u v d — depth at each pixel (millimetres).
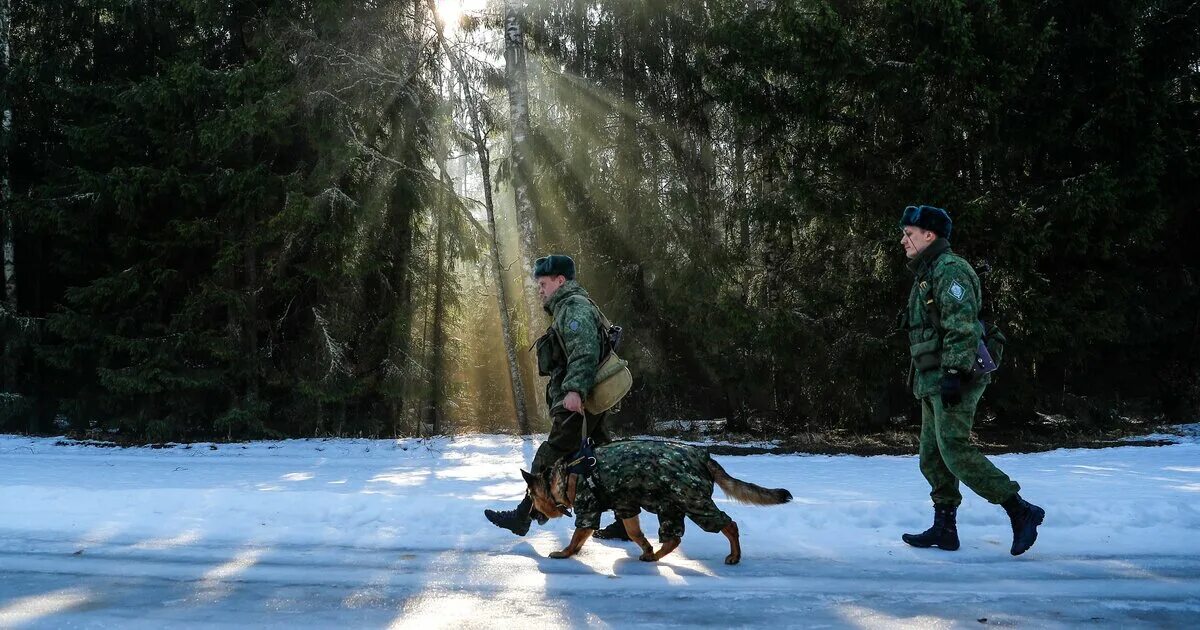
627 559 4906
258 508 6305
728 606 3939
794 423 16516
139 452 14055
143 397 16000
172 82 14844
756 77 14641
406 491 8359
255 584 4406
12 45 17109
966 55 12711
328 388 15594
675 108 16266
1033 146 14008
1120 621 3697
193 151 15367
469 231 16578
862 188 14305
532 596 4137
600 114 16297
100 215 15758
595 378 5227
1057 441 14750
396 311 16344
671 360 16781
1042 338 13648
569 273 5438
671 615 3809
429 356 17016
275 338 16734
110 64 16844
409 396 16156
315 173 15242
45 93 15734
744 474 10117
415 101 15953
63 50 16391
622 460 4785
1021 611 3838
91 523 5855
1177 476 9109
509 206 22188
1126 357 17062
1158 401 18078
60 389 17609
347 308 16281
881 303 14953
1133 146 13656
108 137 15445
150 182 15039
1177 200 15484
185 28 16344
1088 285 14055
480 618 3785
